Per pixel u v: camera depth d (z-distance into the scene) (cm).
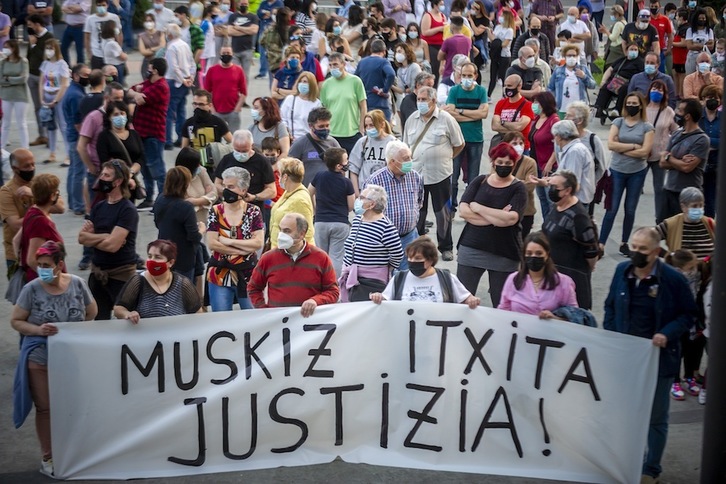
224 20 2125
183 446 798
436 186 1233
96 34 1898
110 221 922
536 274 802
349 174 1249
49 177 875
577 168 1161
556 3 2316
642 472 786
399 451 809
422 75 1337
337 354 803
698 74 1750
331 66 1407
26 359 775
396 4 2272
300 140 1205
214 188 1113
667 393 768
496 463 798
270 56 1841
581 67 1698
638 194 1270
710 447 673
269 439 806
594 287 1195
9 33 2175
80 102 1356
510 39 2106
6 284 1194
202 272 1000
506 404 796
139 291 816
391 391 807
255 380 800
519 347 791
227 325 795
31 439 852
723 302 652
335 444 811
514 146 1126
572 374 780
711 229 992
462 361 799
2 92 1633
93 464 786
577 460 788
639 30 1959
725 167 639
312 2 2059
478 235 948
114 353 784
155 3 2061
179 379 794
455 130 1230
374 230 916
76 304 793
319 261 837
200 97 1280
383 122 1205
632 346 764
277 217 1009
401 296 819
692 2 2422
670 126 1291
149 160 1429
